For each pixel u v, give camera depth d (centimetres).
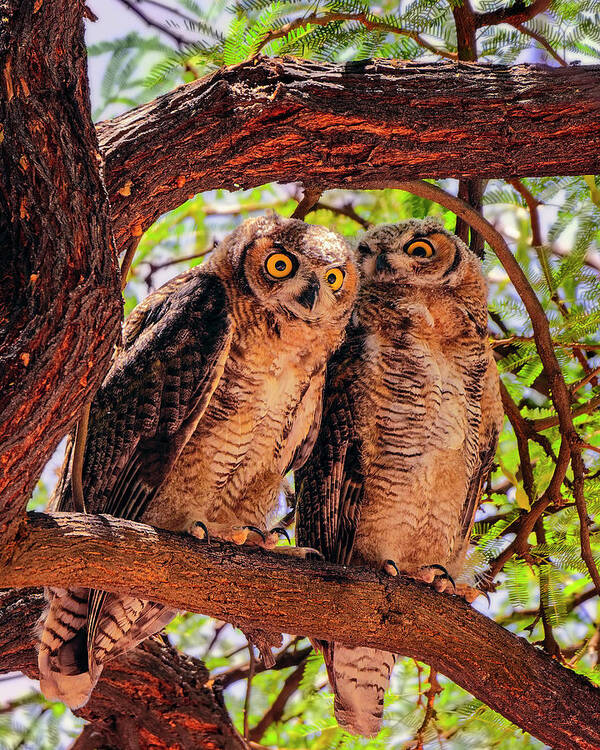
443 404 885
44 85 561
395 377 883
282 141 687
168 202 689
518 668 717
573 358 945
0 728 984
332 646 884
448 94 696
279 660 1089
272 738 1042
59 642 750
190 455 784
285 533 780
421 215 1023
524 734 858
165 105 679
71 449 792
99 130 673
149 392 775
